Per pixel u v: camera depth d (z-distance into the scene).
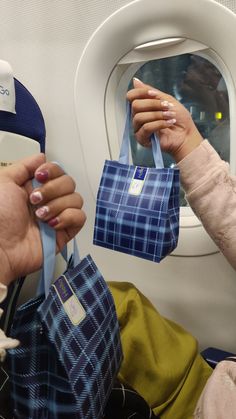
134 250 0.76
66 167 1.32
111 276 1.37
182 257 1.24
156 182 0.74
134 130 0.87
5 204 0.57
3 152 1.04
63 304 0.60
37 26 1.23
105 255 1.35
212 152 0.85
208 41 1.02
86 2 1.15
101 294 0.71
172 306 1.30
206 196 0.84
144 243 0.74
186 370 1.06
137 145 1.22
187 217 1.20
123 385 0.95
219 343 1.26
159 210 0.72
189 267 1.24
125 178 0.79
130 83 1.19
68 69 1.23
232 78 1.04
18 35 1.27
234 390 0.68
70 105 1.26
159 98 0.83
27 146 1.09
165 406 1.01
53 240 0.61
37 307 0.58
